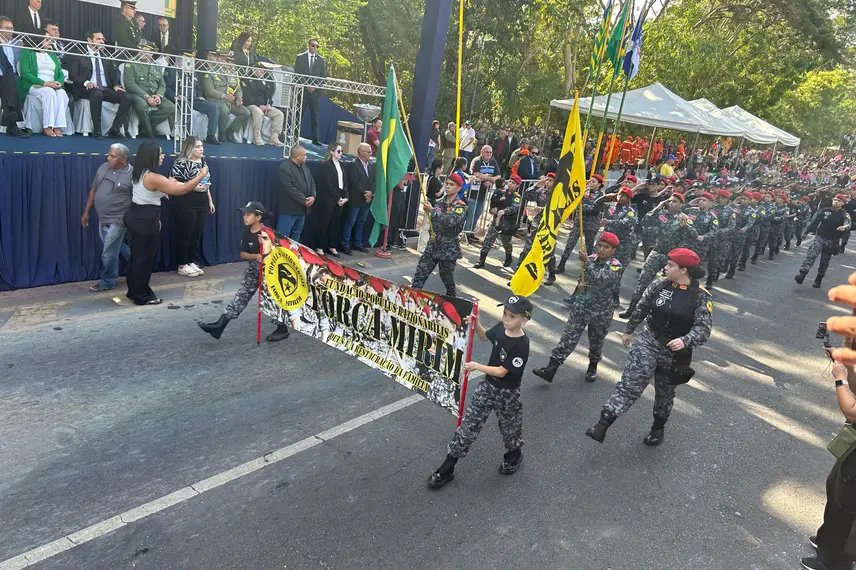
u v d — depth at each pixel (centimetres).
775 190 1666
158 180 736
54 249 808
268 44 2083
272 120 1177
